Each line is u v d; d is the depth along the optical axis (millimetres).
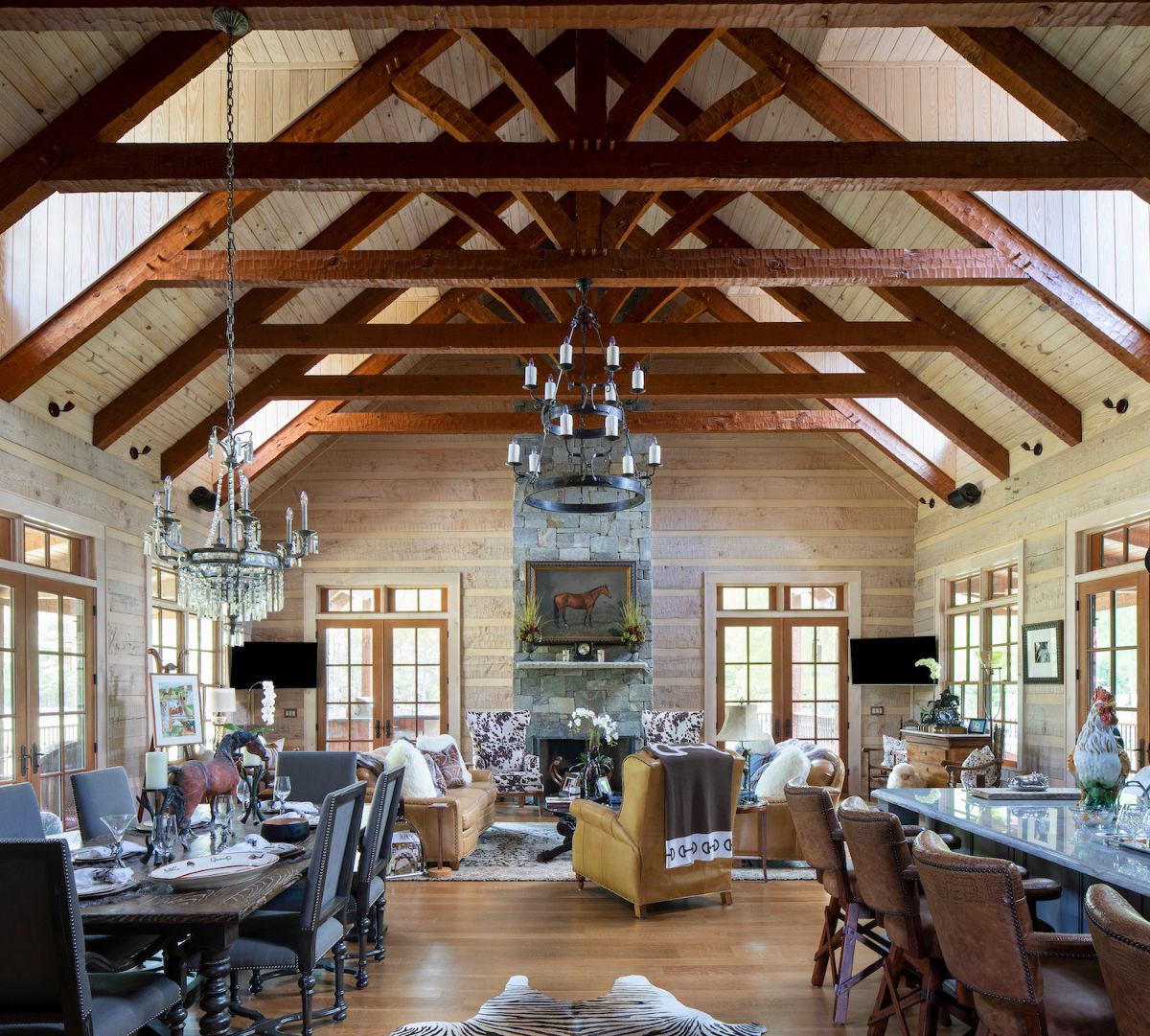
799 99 6332
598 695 10992
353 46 5957
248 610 4773
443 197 7277
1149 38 4785
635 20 3977
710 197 8016
